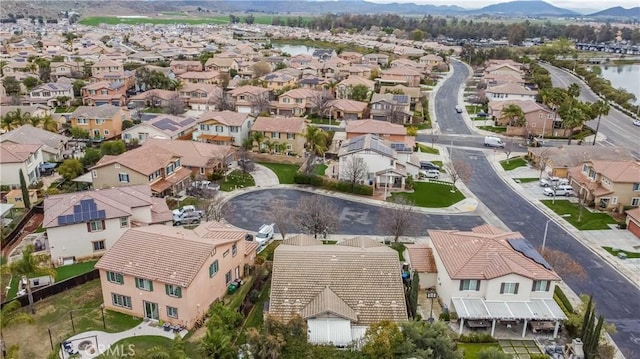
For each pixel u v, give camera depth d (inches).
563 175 3385.8
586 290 2092.8
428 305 1956.2
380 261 1839.3
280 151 3828.7
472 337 1736.0
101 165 2906.0
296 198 3016.7
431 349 1489.9
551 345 1726.1
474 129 4778.5
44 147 3491.6
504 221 2765.7
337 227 2632.9
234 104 5246.1
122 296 1820.9
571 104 4566.9
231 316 1690.5
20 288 2005.4
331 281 1765.5
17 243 2404.0
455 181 3265.3
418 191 3174.2
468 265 1847.9
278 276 1776.6
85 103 5561.0
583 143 4308.6
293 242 2096.5
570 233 2628.0
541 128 4552.2
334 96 5949.8
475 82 7126.0
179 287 1702.8
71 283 2000.5
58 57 7647.6
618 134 4626.0
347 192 3132.4
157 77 6151.6
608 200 2886.3
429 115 5255.9
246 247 2188.7
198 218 2672.2
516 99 5497.1
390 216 2605.8
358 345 1523.1
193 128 4318.4
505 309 1776.6
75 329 1743.4
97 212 2249.0
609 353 1612.9
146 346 1652.3
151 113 5236.2
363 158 3161.9
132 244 1873.8
